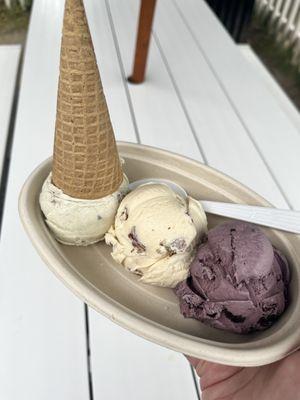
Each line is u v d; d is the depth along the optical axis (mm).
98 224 603
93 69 533
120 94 1416
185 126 1330
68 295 816
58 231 600
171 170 717
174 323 559
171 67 1624
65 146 566
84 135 556
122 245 590
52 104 1340
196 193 702
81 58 519
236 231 555
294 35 2137
